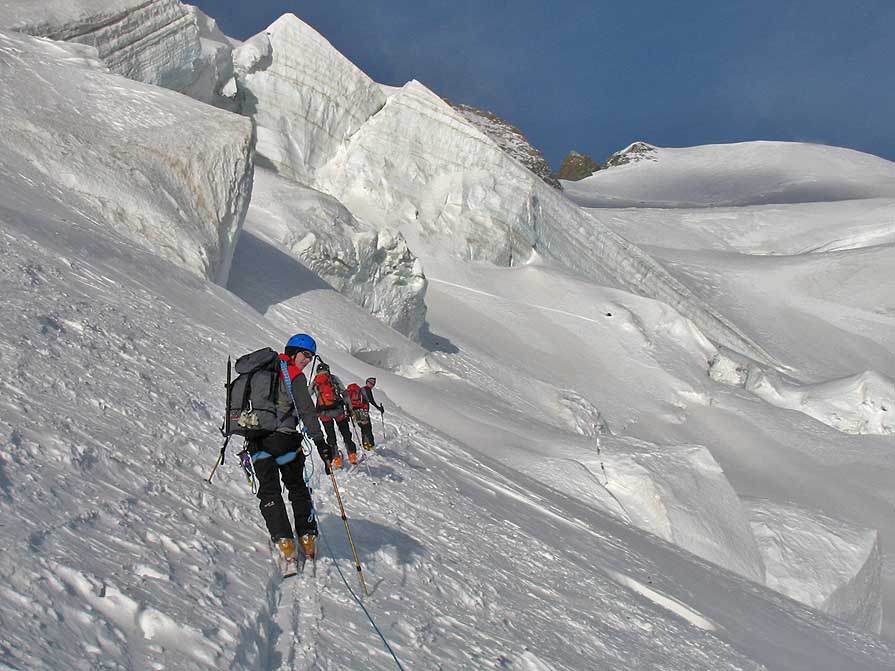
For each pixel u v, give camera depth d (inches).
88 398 212.4
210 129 756.6
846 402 1849.2
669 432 1579.7
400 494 296.2
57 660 89.0
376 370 829.2
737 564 726.5
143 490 170.9
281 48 1772.9
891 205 4013.3
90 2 1223.5
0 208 408.8
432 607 184.9
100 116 720.3
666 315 1957.4
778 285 2898.6
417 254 1815.9
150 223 620.7
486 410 949.8
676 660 249.4
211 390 298.5
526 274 1941.4
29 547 111.7
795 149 7352.4
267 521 170.9
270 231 1111.0
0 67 702.5
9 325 238.7
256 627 128.4
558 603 251.1
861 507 1419.8
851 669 382.6
